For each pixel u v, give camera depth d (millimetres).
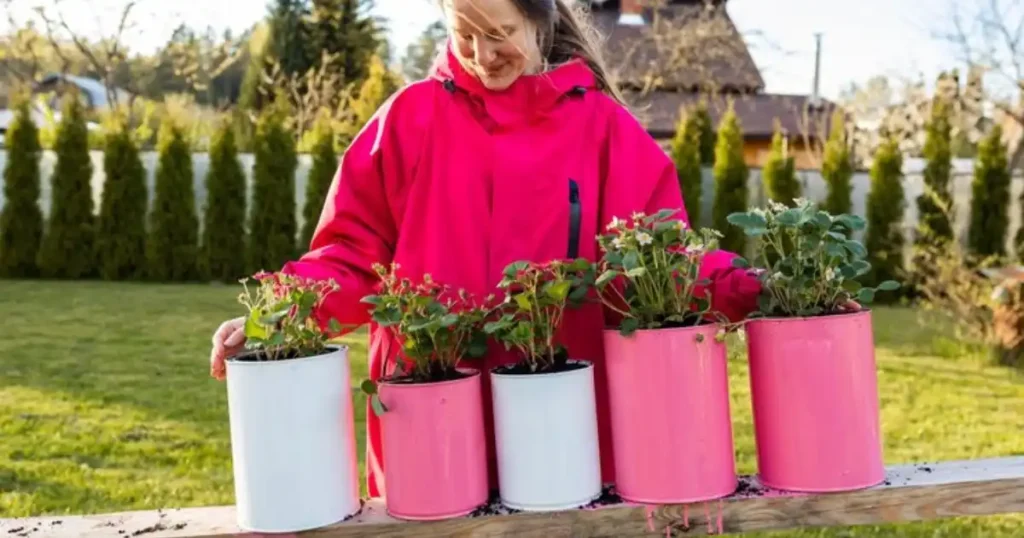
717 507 1300
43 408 4477
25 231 9898
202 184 10875
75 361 5652
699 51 15414
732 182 10031
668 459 1283
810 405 1297
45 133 11414
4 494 3154
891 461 3645
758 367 1345
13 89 16297
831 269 1305
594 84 1667
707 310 1336
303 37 20172
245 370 1238
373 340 1592
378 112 1661
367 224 1579
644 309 1325
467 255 1538
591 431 1319
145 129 12805
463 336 1353
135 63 16547
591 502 1312
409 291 1329
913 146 12992
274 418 1236
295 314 1291
